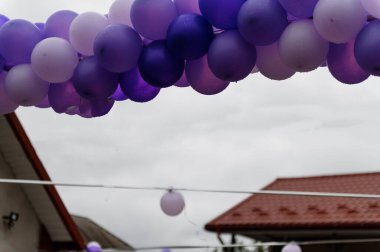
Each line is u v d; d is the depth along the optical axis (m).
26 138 9.41
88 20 3.69
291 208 10.91
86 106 4.18
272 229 10.42
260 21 3.19
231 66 3.34
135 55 3.56
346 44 3.29
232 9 3.32
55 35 3.92
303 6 3.17
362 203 10.35
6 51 3.89
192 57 3.47
